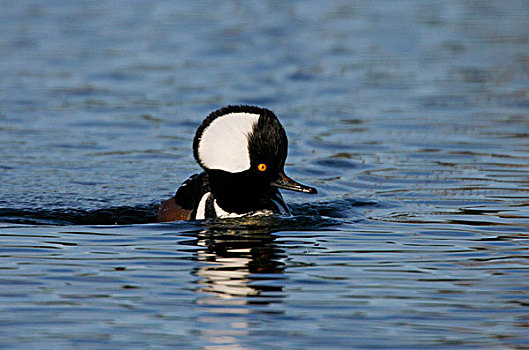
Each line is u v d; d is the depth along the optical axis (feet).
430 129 57.82
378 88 68.08
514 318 27.63
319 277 31.45
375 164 50.85
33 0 99.45
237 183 39.37
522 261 33.19
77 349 25.43
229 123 39.04
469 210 41.50
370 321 27.43
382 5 99.40
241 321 27.43
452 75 71.31
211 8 96.94
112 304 28.76
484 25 89.15
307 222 39.40
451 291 30.01
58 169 49.14
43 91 66.28
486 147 53.67
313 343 25.84
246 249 34.96
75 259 33.45
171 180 47.67
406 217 40.47
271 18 91.86
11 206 41.91
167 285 30.53
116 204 42.78
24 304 28.66
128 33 84.69
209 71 72.38
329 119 60.29
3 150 52.54
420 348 25.57
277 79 70.28
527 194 44.19
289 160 51.90
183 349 25.49
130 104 63.36
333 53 78.33
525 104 63.41
